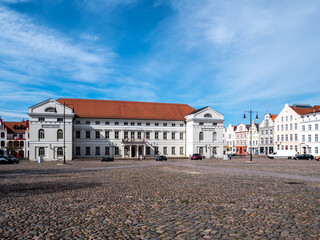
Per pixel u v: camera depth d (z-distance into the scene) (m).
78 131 72.31
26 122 97.31
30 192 16.00
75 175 26.50
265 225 9.20
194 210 11.38
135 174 27.36
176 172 29.50
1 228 8.96
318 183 19.70
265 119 97.69
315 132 74.94
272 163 47.31
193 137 75.75
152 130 77.56
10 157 52.12
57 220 9.89
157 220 9.90
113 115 74.81
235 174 26.84
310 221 9.63
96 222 9.65
